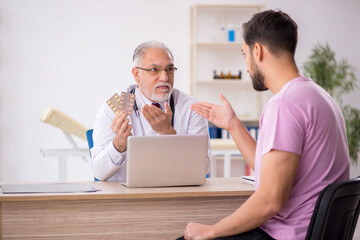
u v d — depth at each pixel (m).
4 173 5.85
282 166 1.49
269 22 1.64
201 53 6.35
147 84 2.62
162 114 2.44
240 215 1.53
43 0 5.90
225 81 6.11
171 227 2.00
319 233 1.46
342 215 1.57
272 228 1.63
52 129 5.95
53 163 5.96
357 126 6.23
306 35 6.45
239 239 1.61
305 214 1.58
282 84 1.64
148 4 6.14
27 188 1.99
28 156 5.90
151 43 2.64
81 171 6.08
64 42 5.96
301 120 1.52
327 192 1.45
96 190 1.97
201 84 6.32
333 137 1.58
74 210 1.93
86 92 6.03
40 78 5.92
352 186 1.52
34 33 5.89
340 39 6.50
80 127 4.73
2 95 5.83
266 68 1.66
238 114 6.32
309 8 6.44
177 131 2.73
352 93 6.48
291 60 1.65
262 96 6.30
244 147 2.02
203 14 6.30
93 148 2.60
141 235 1.98
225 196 2.04
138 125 2.68
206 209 2.03
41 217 1.90
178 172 2.09
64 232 1.92
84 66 6.02
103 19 6.05
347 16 6.51
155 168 2.06
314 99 1.56
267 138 1.52
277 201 1.48
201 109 2.10
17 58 5.86
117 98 2.32
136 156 2.03
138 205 1.98
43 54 5.91
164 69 2.61
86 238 1.94
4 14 5.82
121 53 6.10
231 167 6.38
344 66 6.30
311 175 1.57
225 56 6.39
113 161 2.37
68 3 5.96
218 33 6.28
